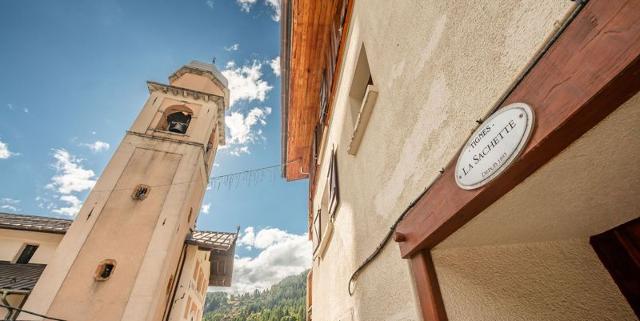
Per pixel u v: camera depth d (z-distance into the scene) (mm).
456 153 1176
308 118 7766
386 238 1962
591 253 1375
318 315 5090
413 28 1778
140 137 13891
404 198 1781
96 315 9188
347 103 3639
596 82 633
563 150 766
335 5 4875
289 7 5141
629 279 1237
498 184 923
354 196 3074
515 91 895
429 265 1454
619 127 694
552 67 763
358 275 2729
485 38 1114
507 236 1354
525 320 1283
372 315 2240
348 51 3662
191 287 13242
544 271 1389
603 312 1265
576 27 709
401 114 1912
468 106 1190
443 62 1411
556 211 1106
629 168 851
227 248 13273
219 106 17047
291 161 9586
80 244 10438
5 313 9734
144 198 12031
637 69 571
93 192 11750
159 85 16141
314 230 6840
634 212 1148
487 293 1352
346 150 3570
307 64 6156
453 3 1345
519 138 829
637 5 576
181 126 15641
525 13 917
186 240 13047
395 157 1977
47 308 9039
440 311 1320
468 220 1169
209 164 16531
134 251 10625
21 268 12812
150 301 9633
